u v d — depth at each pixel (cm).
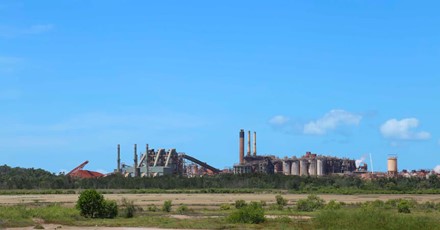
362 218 5441
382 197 16825
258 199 14275
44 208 7988
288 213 8400
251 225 6150
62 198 13988
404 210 9019
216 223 6406
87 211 7431
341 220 5525
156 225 6181
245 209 6650
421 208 10275
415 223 5203
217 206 10838
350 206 10338
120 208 8688
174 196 16475
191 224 6234
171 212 8788
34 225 6294
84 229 5800
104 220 6888
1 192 18025
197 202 12538
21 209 7494
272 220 6756
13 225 6194
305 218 7281
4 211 7225
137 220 6844
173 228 5903
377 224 5250
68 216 7106
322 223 5634
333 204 9550
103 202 7500
